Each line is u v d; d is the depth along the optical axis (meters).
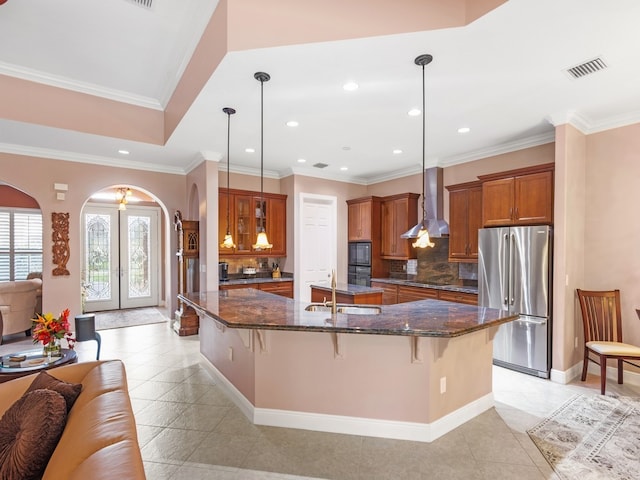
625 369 3.67
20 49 3.30
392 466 2.27
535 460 2.33
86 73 3.77
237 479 2.13
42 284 5.07
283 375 2.78
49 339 2.89
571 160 3.66
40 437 1.53
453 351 2.76
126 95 4.28
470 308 3.06
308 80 2.83
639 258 3.56
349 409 2.69
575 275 3.78
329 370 2.71
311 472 2.20
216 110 3.44
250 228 6.12
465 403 2.87
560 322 3.62
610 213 3.74
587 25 2.14
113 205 7.77
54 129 3.94
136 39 3.14
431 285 5.26
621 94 3.13
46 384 1.88
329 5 2.30
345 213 6.88
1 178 4.66
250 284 5.78
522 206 4.04
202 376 3.77
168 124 4.36
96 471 1.04
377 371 2.64
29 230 7.24
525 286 3.88
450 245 5.17
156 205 8.29
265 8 2.37
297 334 2.75
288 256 6.40
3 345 4.91
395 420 2.62
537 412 3.00
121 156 5.25
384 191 6.71
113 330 5.76
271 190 6.54
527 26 2.15
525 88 3.00
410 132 4.17
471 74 2.75
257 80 2.82
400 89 3.01
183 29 3.01
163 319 6.61
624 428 2.73
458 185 5.02
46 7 2.71
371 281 6.28
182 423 2.79
